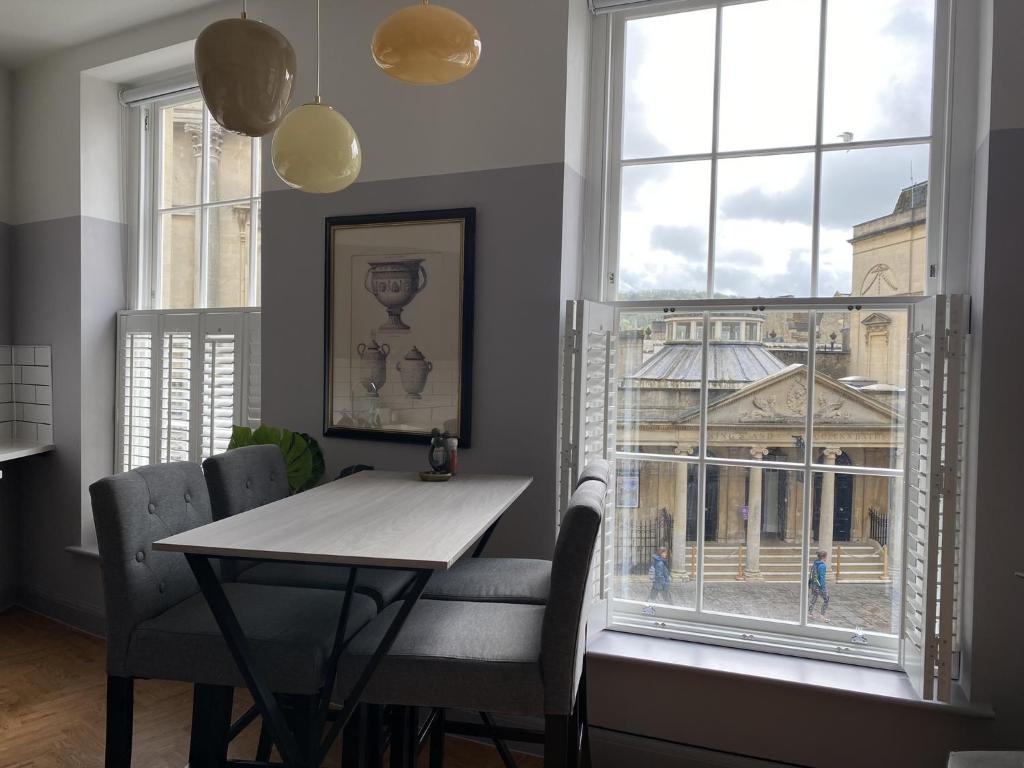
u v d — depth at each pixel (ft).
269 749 6.81
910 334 6.85
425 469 8.50
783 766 7.09
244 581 6.43
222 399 10.28
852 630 7.47
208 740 5.58
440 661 4.83
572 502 4.84
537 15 7.89
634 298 8.41
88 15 10.19
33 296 11.89
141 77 11.38
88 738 8.14
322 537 4.95
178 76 10.98
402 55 4.55
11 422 12.26
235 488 6.79
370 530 5.18
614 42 8.49
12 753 7.82
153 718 8.61
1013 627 6.41
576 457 7.52
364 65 8.77
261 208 9.41
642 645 7.79
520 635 5.12
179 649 5.10
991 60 6.44
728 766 7.25
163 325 11.02
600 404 7.98
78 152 11.21
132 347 11.36
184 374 10.78
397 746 5.89
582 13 8.21
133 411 11.40
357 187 8.83
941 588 6.29
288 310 9.26
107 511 5.20
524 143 7.98
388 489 6.95
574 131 8.09
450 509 5.98
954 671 6.82
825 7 7.59
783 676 7.02
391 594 6.18
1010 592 6.41
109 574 5.21
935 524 6.26
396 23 4.53
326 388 8.94
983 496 6.46
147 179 11.69
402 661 4.86
